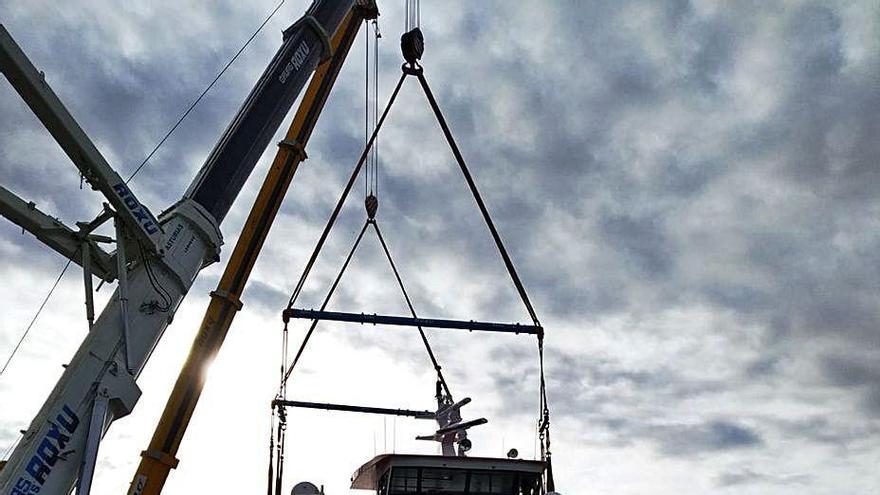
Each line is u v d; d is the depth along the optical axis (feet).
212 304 76.64
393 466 69.00
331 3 80.18
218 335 75.92
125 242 59.47
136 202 57.57
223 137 69.87
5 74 50.47
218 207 66.64
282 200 83.10
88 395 54.44
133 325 58.18
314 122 86.63
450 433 77.51
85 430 53.83
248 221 80.79
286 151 84.28
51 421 52.75
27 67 50.03
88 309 56.85
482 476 70.28
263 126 70.85
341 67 89.97
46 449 52.03
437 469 69.46
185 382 73.05
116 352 56.34
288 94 73.72
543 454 73.61
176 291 62.18
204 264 66.90
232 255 79.25
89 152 54.08
